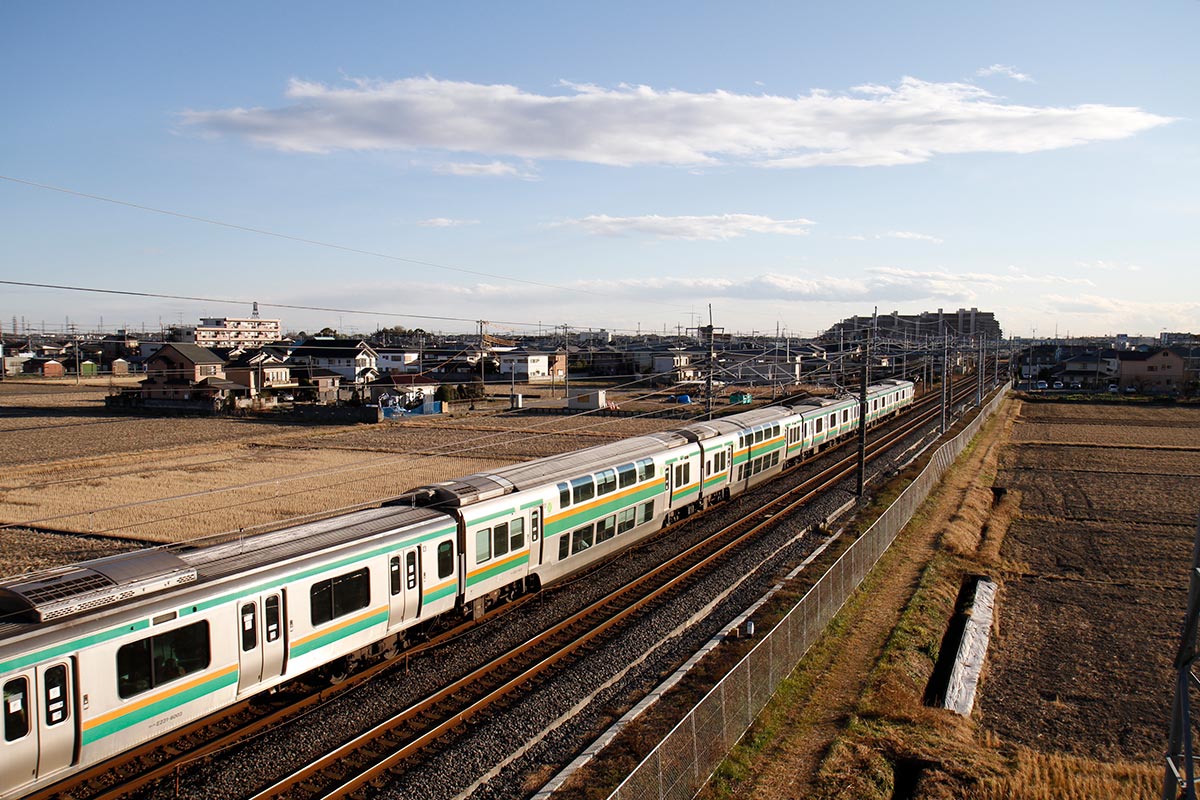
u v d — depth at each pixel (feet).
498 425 192.03
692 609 61.11
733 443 99.81
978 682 57.72
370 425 192.95
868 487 110.32
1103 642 65.77
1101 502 117.91
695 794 37.19
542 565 64.08
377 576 48.57
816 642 56.59
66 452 148.66
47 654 33.35
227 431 182.80
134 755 38.99
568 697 46.26
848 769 40.57
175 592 38.73
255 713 44.37
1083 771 44.29
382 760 39.09
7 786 32.45
